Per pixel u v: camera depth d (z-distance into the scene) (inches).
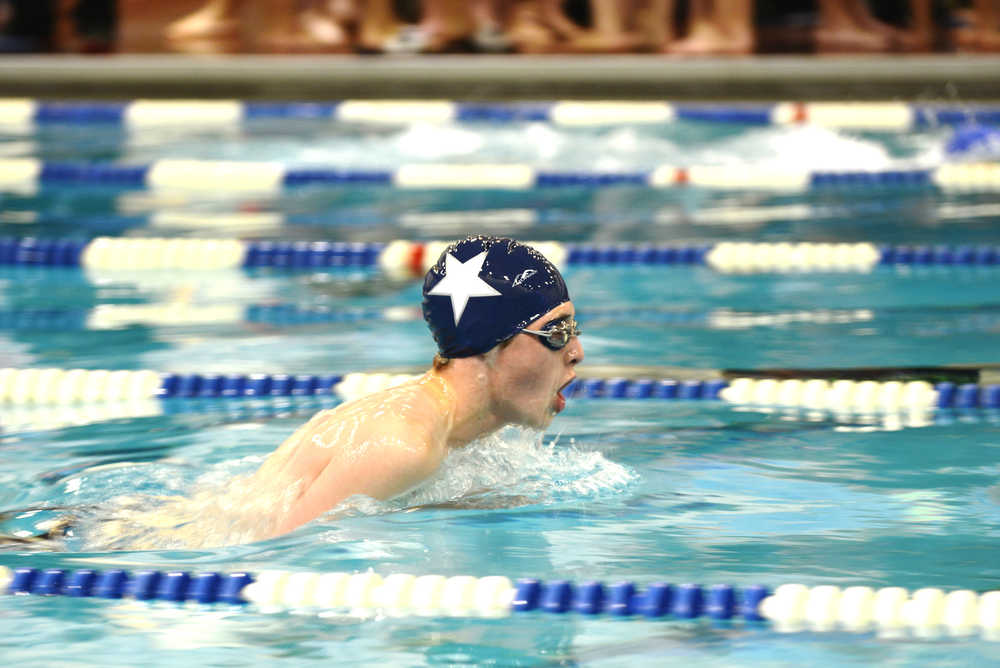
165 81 1217.4
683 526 335.9
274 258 703.1
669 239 729.6
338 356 523.8
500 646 268.8
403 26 1362.0
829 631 275.7
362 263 700.0
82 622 283.0
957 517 341.4
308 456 327.6
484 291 332.2
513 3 1327.5
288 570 303.7
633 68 1181.1
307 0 1357.0
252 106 1186.6
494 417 344.5
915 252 680.4
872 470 385.1
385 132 1106.7
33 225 776.9
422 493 333.1
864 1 1331.2
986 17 1288.1
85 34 1430.9
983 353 513.3
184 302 621.9
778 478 377.7
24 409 465.7
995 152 964.6
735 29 1275.8
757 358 513.0
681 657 263.0
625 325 571.8
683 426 435.5
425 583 294.8
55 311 605.3
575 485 366.9
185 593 296.4
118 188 913.5
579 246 706.8
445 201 863.7
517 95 1194.6
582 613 286.0
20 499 359.3
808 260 685.3
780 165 944.9
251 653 265.7
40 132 1123.9
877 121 1097.4
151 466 386.6
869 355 514.3
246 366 509.7
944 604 282.7
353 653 265.4
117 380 487.2
